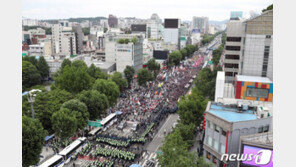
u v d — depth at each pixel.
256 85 75.50
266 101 74.75
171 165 50.53
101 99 99.19
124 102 127.88
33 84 156.25
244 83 76.38
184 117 84.94
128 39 181.75
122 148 82.81
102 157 77.56
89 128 96.88
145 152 80.75
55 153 80.00
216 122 57.00
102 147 83.50
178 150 55.09
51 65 182.50
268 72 87.75
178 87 156.00
